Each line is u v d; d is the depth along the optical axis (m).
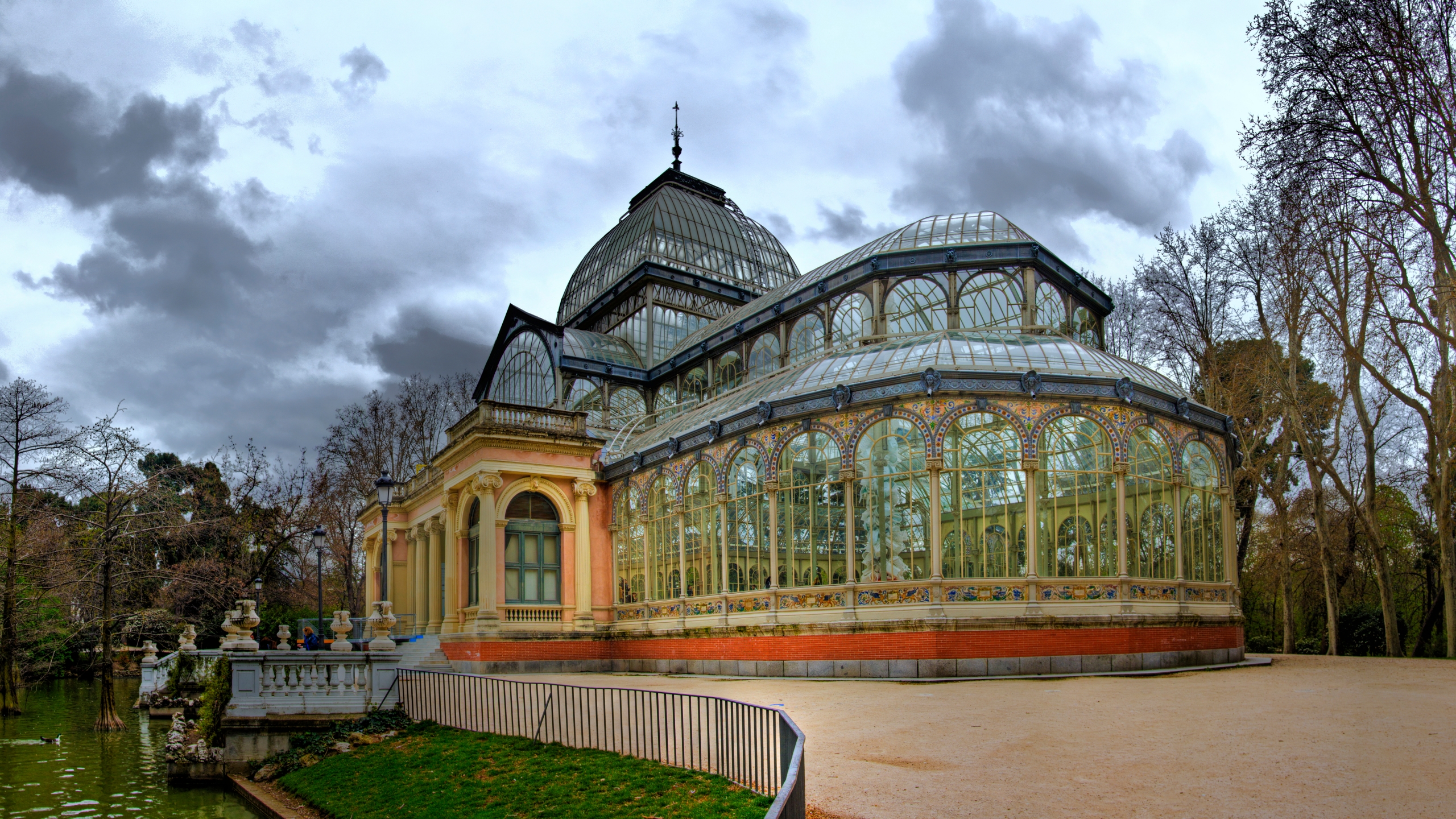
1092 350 31.89
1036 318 36.34
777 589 29.27
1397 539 46.44
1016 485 27.08
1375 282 33.28
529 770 16.11
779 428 30.08
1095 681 23.81
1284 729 15.27
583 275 60.88
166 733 31.48
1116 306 55.66
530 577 36.16
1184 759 13.09
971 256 36.47
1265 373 40.91
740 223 59.91
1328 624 38.72
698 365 47.38
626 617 36.25
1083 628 26.19
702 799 12.59
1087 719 17.00
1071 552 27.02
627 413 48.97
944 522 26.86
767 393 33.12
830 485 28.77
